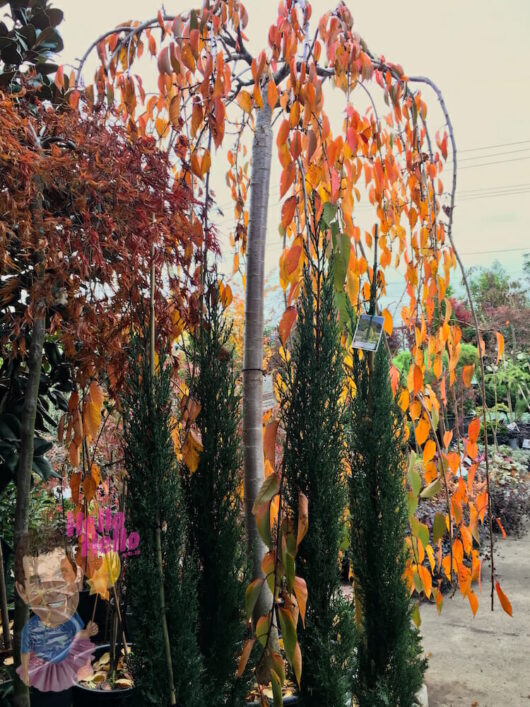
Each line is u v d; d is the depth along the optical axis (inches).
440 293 84.6
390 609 69.0
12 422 75.9
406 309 87.8
